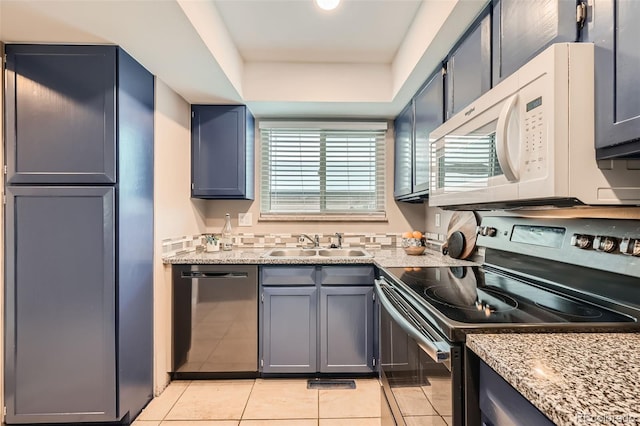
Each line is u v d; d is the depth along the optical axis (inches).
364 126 114.7
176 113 92.9
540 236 53.3
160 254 83.7
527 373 24.4
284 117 114.0
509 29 47.1
